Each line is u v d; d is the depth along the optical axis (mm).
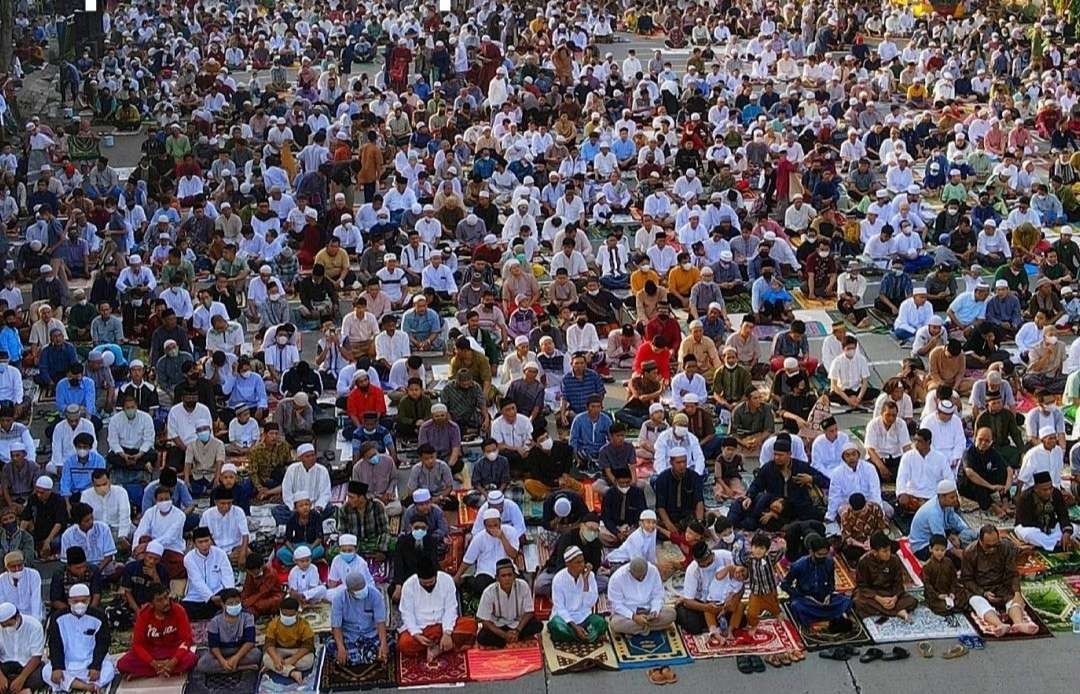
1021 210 28203
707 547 15734
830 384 21453
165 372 21406
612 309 24219
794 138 33562
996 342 22688
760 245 25766
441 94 39094
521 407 20109
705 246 26469
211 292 24016
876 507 17188
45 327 22531
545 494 18500
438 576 15492
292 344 21812
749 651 15453
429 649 15305
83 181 31172
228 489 17094
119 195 29219
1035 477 17156
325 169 31484
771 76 44625
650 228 27344
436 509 16703
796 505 17453
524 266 25219
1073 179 31391
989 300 23547
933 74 41938
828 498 17781
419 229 28094
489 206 28984
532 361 20891
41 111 40344
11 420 18875
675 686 14836
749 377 20734
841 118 38344
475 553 16422
